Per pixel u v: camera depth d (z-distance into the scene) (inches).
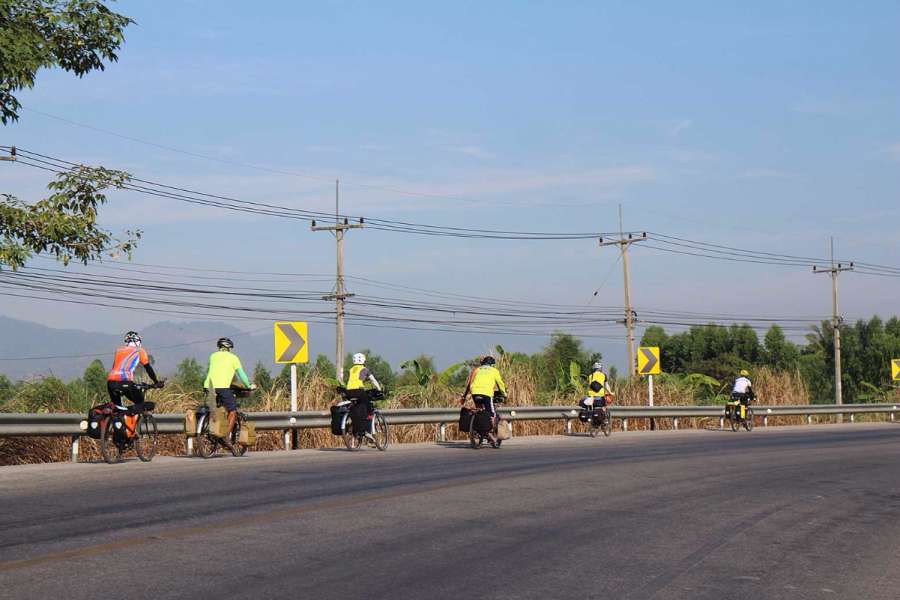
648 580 297.4
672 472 618.5
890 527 415.5
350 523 383.9
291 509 414.9
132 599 255.3
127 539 337.4
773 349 3358.8
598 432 1140.5
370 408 762.8
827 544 370.6
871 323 2787.9
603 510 438.9
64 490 466.0
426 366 1116.5
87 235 711.7
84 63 713.6
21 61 649.0
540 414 1075.3
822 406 1615.4
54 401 715.4
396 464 637.3
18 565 292.4
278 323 823.1
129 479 516.1
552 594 275.4
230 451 696.4
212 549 324.5
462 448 828.6
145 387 629.6
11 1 664.4
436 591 274.8
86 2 687.1
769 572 315.6
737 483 566.3
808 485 565.9
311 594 266.4
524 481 542.3
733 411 1300.4
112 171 712.4
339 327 1973.4
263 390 922.1
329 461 655.1
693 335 3511.3
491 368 823.7
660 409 1262.3
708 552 346.0
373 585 279.6
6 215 681.0
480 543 349.4
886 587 299.6
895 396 2078.0
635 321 2135.8
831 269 2365.9
